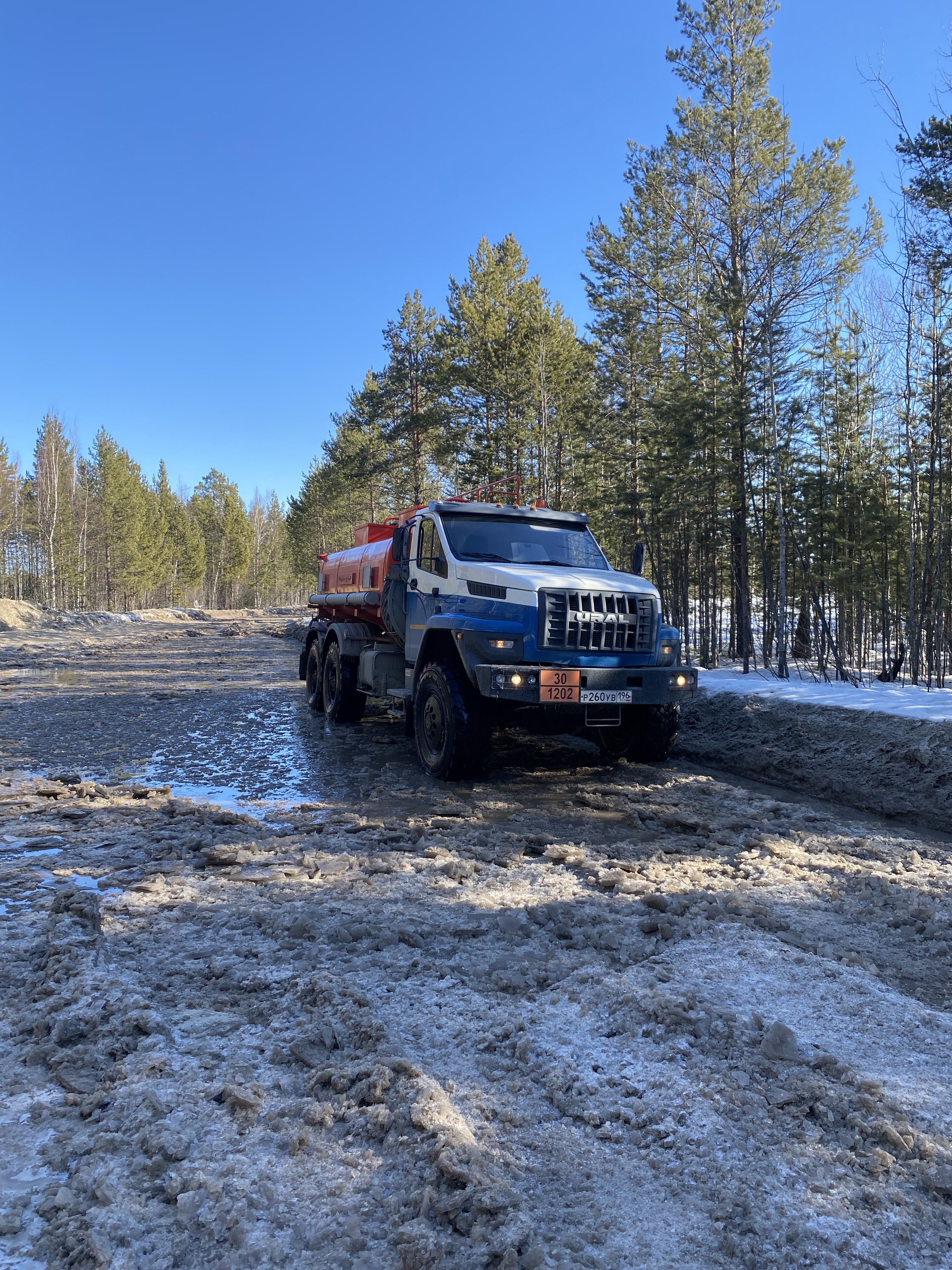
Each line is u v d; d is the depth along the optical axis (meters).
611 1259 1.91
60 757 8.52
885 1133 2.33
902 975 3.50
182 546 80.62
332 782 7.35
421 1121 2.32
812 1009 3.12
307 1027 2.91
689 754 8.92
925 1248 1.96
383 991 3.26
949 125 10.38
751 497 15.17
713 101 16.61
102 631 35.00
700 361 16.08
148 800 6.52
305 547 65.44
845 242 15.58
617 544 24.84
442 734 7.33
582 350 24.53
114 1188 2.06
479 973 3.45
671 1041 2.85
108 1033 2.87
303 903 4.25
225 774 7.68
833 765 7.50
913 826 6.17
